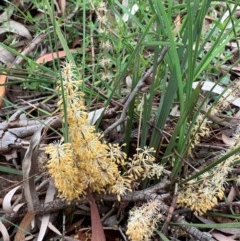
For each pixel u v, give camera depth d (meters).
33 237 0.30
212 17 0.44
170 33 0.25
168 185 0.29
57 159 0.26
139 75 0.33
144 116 0.30
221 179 0.27
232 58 0.42
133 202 0.31
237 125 0.35
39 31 0.43
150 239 0.29
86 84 0.35
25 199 0.30
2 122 0.36
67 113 0.26
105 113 0.32
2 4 0.48
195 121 0.30
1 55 0.42
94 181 0.28
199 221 0.31
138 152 0.30
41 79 0.34
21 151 0.35
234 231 0.31
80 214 0.31
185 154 0.30
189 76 0.27
